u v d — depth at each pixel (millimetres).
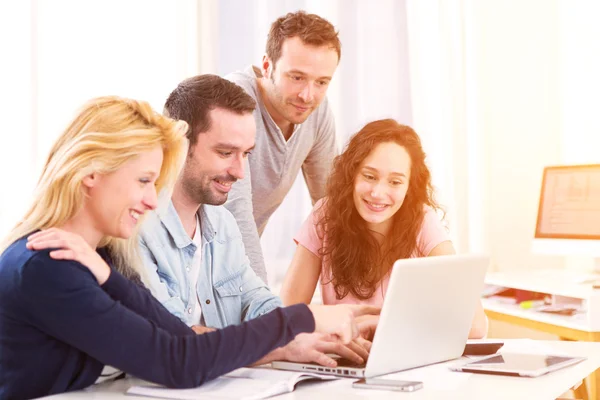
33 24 2525
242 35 2992
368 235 2127
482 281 1527
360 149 2074
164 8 2766
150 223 1635
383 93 3295
